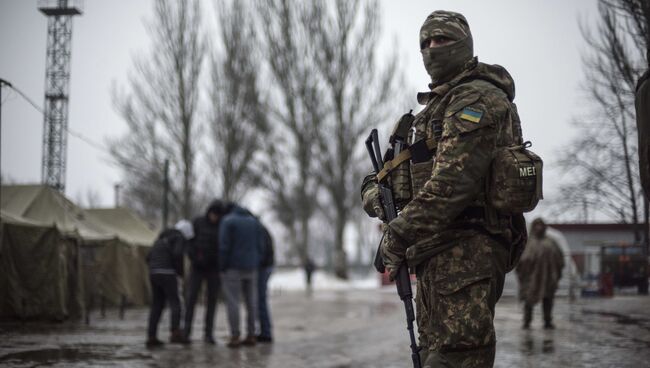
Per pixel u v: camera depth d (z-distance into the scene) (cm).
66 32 3209
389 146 349
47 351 838
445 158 295
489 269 304
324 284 4294
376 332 1123
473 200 307
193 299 1023
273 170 4397
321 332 1178
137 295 1972
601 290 1752
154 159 3700
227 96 3822
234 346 944
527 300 1058
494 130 298
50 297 1349
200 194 3950
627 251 1694
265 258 1037
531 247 1063
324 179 4241
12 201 1530
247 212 987
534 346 791
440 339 304
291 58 4156
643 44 869
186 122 3703
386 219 329
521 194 296
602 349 728
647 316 1089
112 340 1016
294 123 4197
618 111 1115
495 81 317
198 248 1015
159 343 967
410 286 312
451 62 324
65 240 1449
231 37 3850
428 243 307
